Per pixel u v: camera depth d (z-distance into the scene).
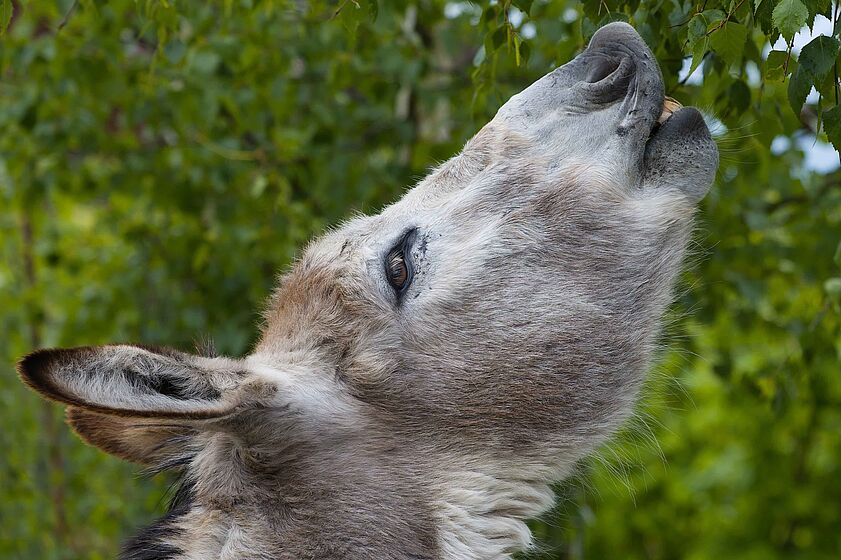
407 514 7.50
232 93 13.50
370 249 7.85
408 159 14.65
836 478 17.33
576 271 7.66
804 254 13.26
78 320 16.03
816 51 6.74
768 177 13.24
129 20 14.40
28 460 16.83
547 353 7.60
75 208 20.03
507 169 7.84
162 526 7.78
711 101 10.19
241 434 7.39
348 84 14.03
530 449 7.66
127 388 6.86
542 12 12.77
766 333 14.03
